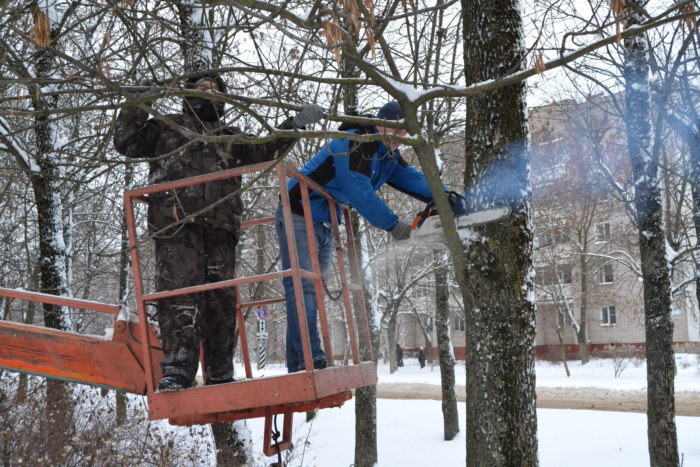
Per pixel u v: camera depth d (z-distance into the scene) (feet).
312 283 14.19
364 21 8.50
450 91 12.03
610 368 106.63
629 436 37.91
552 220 76.59
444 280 43.01
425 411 51.34
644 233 26.66
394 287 82.94
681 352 118.62
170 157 12.98
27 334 13.42
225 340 13.85
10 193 35.68
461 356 147.23
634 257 83.61
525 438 12.75
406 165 15.98
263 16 9.46
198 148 13.14
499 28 13.78
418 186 15.74
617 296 112.98
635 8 11.69
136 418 27.58
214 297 13.74
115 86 9.57
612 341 125.90
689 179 28.91
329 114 12.34
